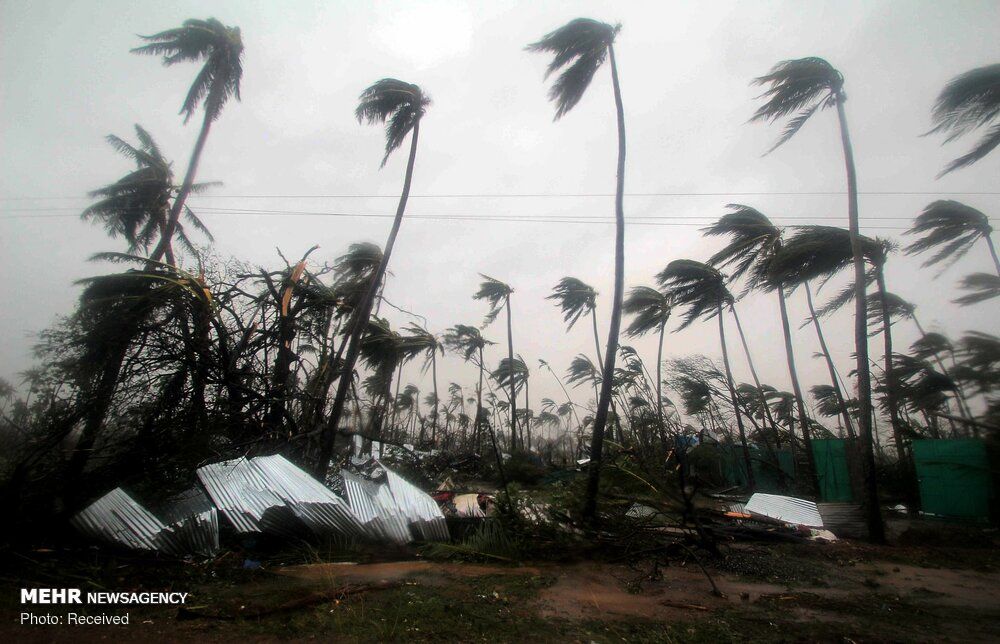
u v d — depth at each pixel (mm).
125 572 5762
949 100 8164
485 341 27203
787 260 12086
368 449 13195
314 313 13164
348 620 4680
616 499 8391
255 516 6691
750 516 9953
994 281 6062
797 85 11242
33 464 7543
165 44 13766
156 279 10445
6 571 5547
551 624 4746
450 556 7508
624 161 11000
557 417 36406
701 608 5254
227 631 4391
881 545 9008
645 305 22438
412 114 14016
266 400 10570
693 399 17953
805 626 4777
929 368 9141
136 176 17969
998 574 6930
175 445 8531
